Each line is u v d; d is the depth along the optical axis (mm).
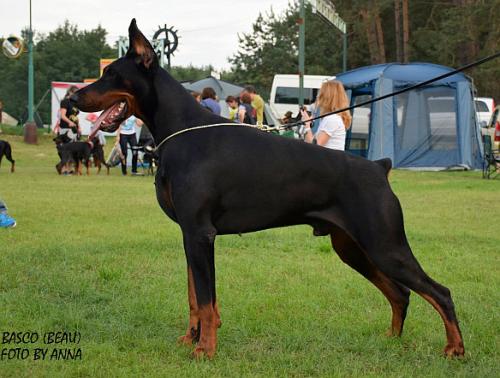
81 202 11453
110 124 4543
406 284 4254
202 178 4227
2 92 55156
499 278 6461
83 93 4457
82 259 6934
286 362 4270
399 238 4238
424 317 5238
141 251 7387
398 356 4434
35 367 4125
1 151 17344
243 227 4332
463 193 13258
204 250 4227
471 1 33750
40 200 11609
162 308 5383
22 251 7195
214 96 13695
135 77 4465
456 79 19250
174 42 22297
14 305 5340
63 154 17250
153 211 10469
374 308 5508
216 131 4355
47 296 5695
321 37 46250
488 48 33469
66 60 57219
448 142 19359
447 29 33750
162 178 4422
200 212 4227
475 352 4469
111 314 5262
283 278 6406
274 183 4262
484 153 16891
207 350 4289
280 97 30156
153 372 4051
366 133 20438
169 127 4441
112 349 4418
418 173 17953
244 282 6230
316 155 4312
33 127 27406
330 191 4277
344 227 4289
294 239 8258
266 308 5445
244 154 4277
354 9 37719
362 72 20297
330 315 5309
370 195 4227
